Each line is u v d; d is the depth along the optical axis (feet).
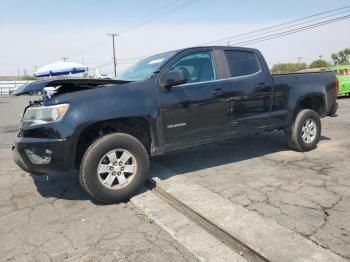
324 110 20.33
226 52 16.57
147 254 9.53
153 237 10.48
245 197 12.96
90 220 11.86
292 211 11.58
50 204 13.50
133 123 13.88
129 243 10.18
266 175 15.55
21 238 10.78
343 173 15.43
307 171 15.92
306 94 18.95
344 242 9.53
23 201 13.94
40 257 9.64
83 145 13.29
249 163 17.62
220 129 15.74
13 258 9.65
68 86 13.65
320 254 8.99
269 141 22.58
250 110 16.72
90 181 12.43
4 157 22.13
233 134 16.28
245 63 17.10
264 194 13.20
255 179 15.03
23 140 12.70
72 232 11.03
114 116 12.69
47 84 12.48
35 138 12.51
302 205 12.05
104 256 9.53
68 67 50.98
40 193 14.80
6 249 10.15
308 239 9.73
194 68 15.39
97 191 12.59
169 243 10.09
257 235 10.05
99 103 12.56
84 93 12.62
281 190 13.57
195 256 9.34
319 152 19.40
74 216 12.26
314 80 19.69
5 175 17.72
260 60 17.67
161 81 14.14
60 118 12.10
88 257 9.52
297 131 18.84
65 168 12.32
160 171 16.58
